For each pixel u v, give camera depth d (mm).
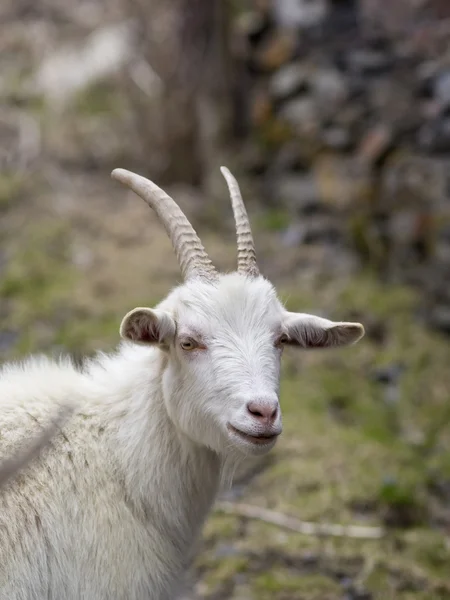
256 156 16625
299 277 14359
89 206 15484
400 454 11062
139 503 6207
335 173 15273
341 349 13031
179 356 5996
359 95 15141
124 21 18875
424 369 12836
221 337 5891
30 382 6402
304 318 6250
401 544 9445
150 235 14953
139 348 6699
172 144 16422
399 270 14359
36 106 17891
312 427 11266
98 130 17234
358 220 14859
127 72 16969
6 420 6125
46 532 5867
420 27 14297
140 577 6082
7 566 5688
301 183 15797
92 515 6027
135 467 6219
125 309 13109
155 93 16484
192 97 16391
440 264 13797
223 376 5797
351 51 15258
